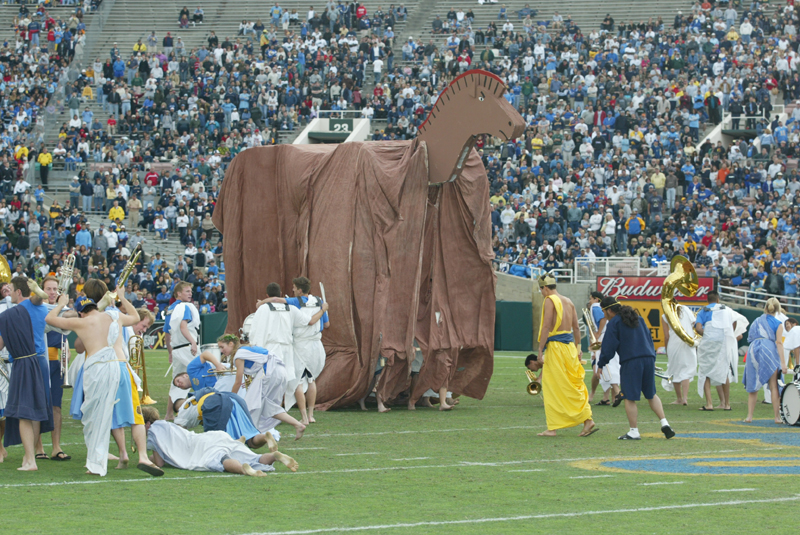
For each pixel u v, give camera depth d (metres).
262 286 27.95
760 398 30.61
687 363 27.88
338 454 18.09
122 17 86.38
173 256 57.88
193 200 59.97
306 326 22.28
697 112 67.81
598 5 84.50
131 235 59.59
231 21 86.81
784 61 71.94
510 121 24.62
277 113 72.38
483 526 12.05
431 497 13.92
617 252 55.84
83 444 19.19
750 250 53.75
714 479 15.48
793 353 27.14
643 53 75.31
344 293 25.84
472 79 25.47
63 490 14.21
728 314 26.77
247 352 19.05
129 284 52.31
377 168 26.19
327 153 27.23
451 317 26.97
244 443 17.11
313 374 22.83
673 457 17.91
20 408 15.80
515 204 59.03
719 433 21.55
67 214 58.75
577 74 73.31
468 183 27.12
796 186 60.00
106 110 73.06
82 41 80.38
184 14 85.19
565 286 50.44
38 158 65.06
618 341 20.34
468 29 82.00
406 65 78.50
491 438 20.53
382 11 85.31
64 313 16.08
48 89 75.88
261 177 28.08
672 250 54.78
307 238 26.75
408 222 26.06
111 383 15.48
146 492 14.12
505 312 50.81
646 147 63.84
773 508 13.20
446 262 26.97
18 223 57.28
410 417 24.56
